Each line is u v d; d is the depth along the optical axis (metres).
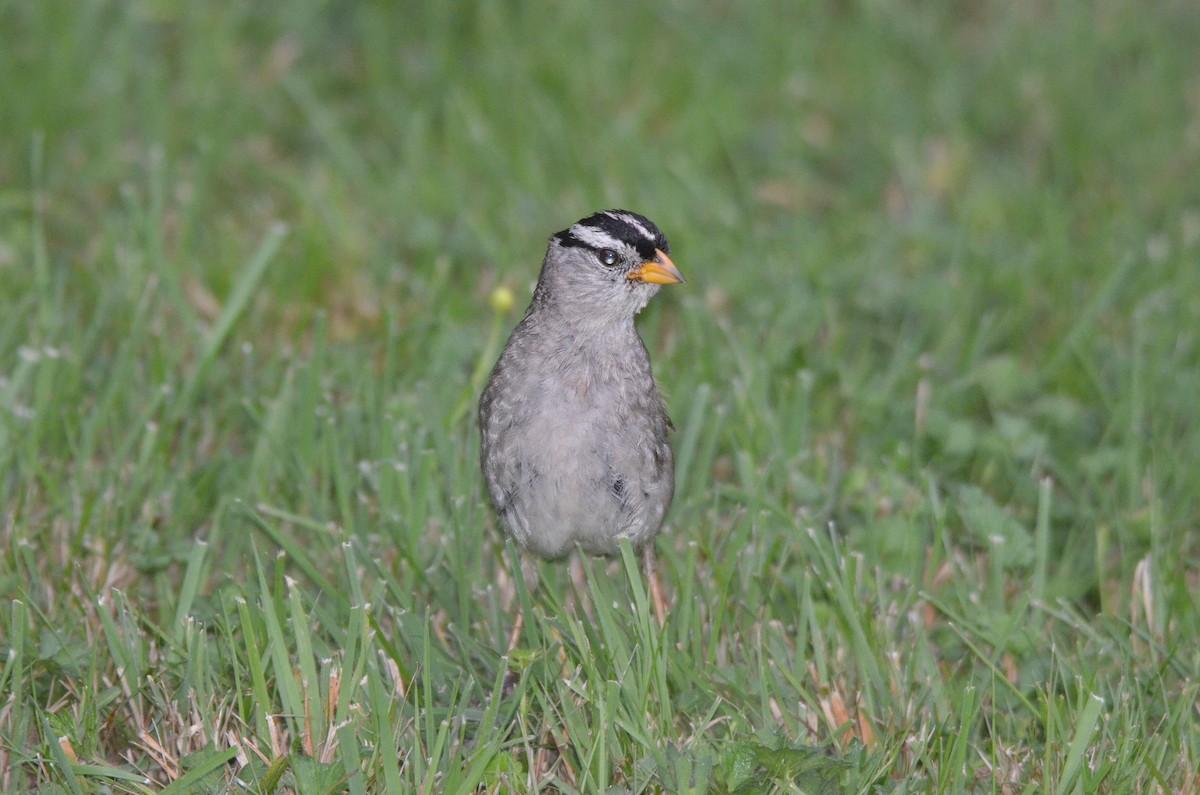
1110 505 9.70
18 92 13.91
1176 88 15.64
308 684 7.22
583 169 13.74
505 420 8.27
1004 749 7.43
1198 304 12.11
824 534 9.01
